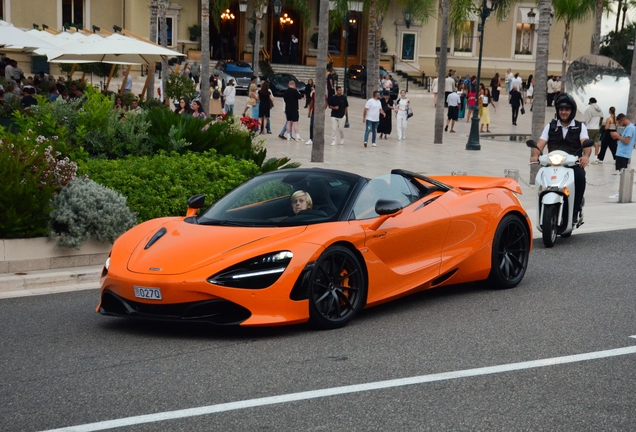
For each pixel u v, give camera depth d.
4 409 4.59
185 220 6.91
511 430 4.29
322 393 4.84
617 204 14.48
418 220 7.04
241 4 39.16
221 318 5.86
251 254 5.94
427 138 28.78
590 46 57.66
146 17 44.94
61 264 8.59
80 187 8.87
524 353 5.71
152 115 12.27
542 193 10.20
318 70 19.70
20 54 38.78
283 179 7.05
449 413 4.52
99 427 4.31
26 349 5.85
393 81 44.88
